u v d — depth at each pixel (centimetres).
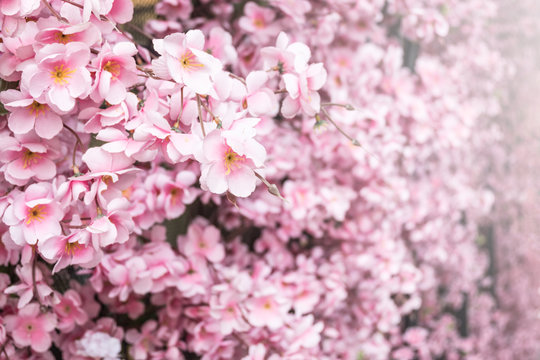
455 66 157
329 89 116
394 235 135
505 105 188
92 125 69
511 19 185
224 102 72
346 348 126
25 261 73
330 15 112
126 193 89
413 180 151
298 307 108
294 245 122
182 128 70
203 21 104
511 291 196
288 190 110
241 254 115
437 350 169
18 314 87
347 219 127
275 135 109
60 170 81
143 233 99
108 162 68
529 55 192
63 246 69
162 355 100
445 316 172
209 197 102
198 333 100
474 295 185
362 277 129
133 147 67
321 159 120
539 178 200
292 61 71
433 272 158
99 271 91
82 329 96
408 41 149
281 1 101
